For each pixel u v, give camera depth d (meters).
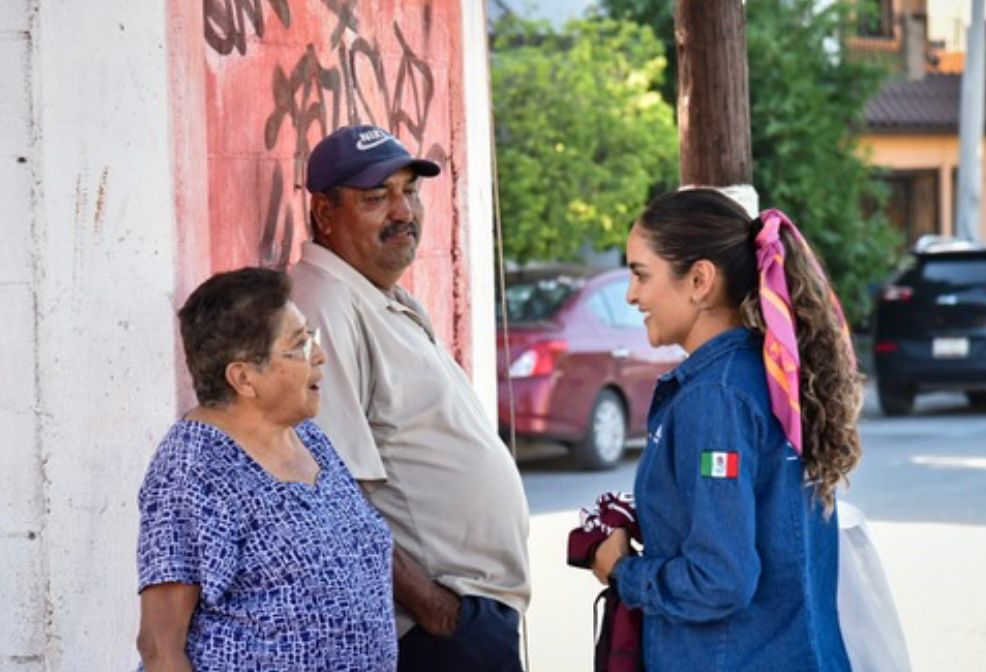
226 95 5.19
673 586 3.78
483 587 4.93
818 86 23.19
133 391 4.54
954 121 30.97
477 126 7.70
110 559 4.49
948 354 19.20
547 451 16.59
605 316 15.53
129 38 4.52
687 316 3.95
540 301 15.30
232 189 5.24
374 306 4.86
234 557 3.75
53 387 4.32
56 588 4.33
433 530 4.86
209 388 3.87
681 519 3.85
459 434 4.90
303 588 3.79
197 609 3.77
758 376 3.86
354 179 4.84
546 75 19.06
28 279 4.30
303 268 4.89
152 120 4.59
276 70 5.59
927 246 20.23
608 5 22.55
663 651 3.89
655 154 19.70
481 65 7.79
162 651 3.71
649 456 3.92
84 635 4.41
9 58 4.29
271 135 5.55
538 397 14.77
